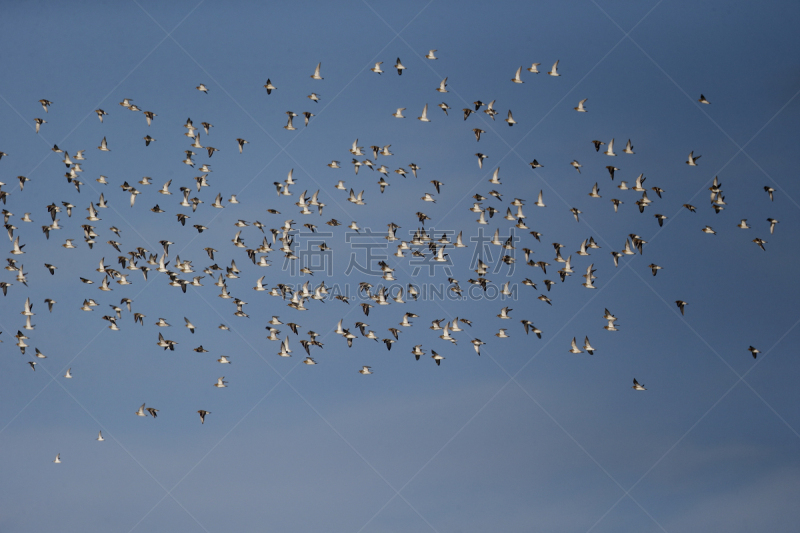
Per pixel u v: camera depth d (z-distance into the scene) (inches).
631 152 2431.1
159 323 2608.3
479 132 2445.9
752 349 2362.2
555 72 2544.3
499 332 2527.1
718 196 2496.3
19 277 2566.4
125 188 2566.4
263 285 2561.5
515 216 2549.2
